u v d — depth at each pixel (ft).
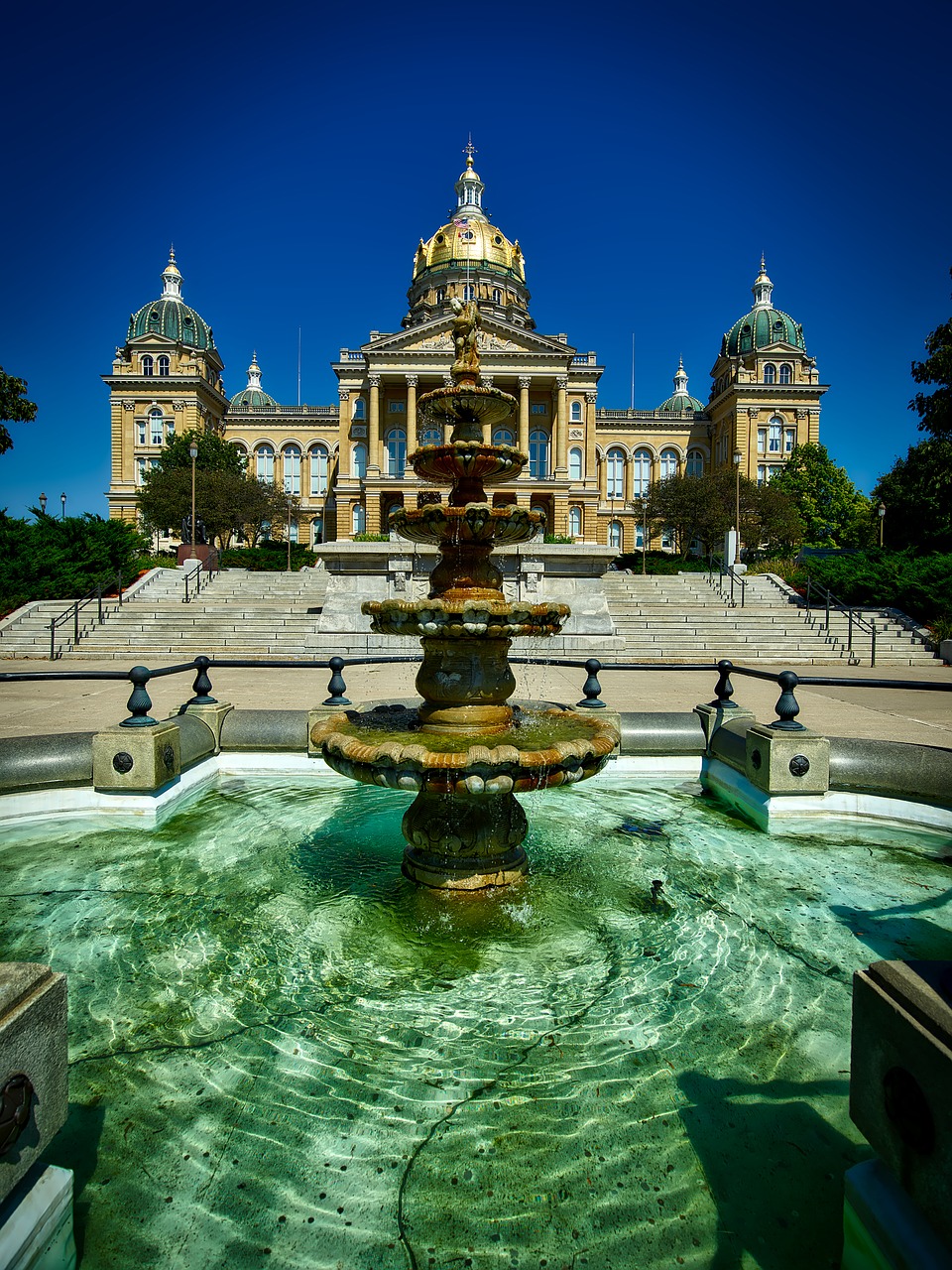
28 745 15.98
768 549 146.72
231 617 74.08
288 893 12.95
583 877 13.70
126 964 10.53
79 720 30.42
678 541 164.76
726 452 213.05
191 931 11.55
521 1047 8.73
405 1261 5.93
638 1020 9.26
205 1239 6.11
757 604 84.84
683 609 79.30
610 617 72.33
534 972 10.41
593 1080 8.13
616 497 223.71
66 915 12.04
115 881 13.41
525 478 148.46
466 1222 6.30
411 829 12.97
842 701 38.63
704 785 19.34
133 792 16.07
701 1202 6.47
